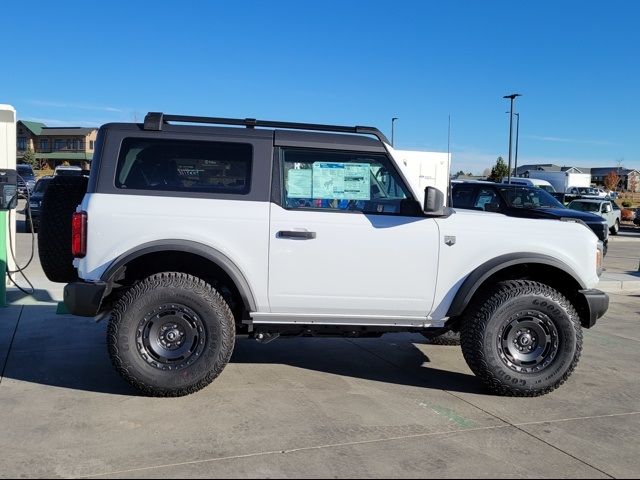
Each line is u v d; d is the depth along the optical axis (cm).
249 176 494
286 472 363
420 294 507
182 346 479
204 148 495
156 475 355
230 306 520
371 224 498
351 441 411
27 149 6694
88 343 636
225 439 408
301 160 501
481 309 506
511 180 2923
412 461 384
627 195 7919
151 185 487
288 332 525
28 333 669
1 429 416
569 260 524
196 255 491
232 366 579
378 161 510
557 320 506
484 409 482
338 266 495
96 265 473
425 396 510
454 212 535
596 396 523
